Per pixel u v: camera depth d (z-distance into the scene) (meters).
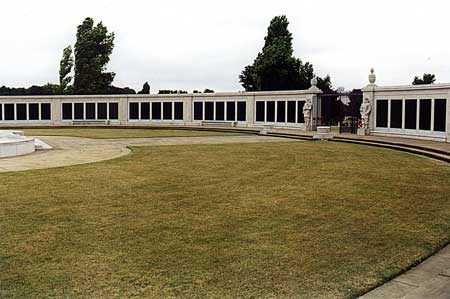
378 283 6.48
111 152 22.38
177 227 9.05
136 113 50.62
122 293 6.08
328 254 7.58
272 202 11.21
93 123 50.62
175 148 24.38
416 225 9.28
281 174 15.45
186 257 7.40
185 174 15.34
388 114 31.92
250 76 61.62
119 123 50.78
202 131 41.22
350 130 36.69
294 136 33.53
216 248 7.84
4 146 20.19
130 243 8.06
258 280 6.54
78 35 63.62
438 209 10.62
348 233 8.73
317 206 10.84
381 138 29.48
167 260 7.27
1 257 7.32
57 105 50.59
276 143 27.94
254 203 11.09
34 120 50.22
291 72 56.25
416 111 29.56
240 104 45.41
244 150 23.30
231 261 7.24
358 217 9.88
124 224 9.23
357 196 11.96
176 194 12.08
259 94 43.47
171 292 6.13
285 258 7.39
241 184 13.56
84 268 6.91
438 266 7.14
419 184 13.73
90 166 17.19
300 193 12.29
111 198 11.55
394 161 19.19
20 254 7.46
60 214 9.94
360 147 25.52
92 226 9.07
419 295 6.11
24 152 21.41
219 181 14.03
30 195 11.82
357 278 6.63
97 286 6.29
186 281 6.48
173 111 49.25
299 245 8.02
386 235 8.62
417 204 11.10
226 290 6.21
